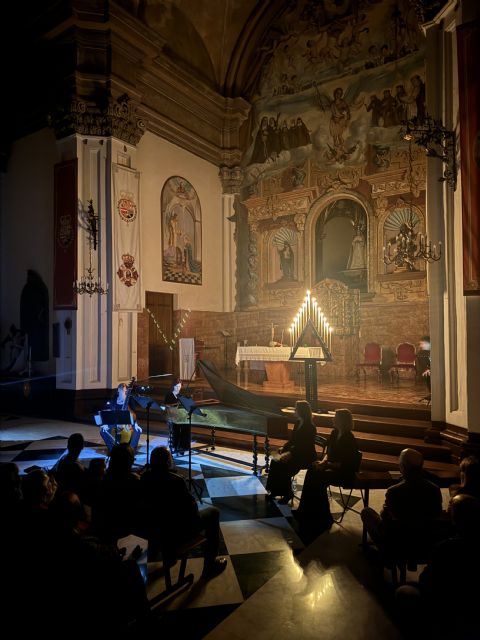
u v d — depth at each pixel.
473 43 6.02
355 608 3.37
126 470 3.70
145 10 12.33
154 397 10.80
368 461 6.84
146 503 3.55
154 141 13.22
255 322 15.29
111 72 11.25
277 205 15.06
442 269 7.02
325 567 3.98
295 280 14.69
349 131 13.79
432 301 7.08
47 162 12.44
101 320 11.33
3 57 12.68
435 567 2.59
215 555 3.91
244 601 3.48
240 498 5.75
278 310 14.88
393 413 8.10
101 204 11.41
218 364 15.09
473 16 6.18
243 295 15.60
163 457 3.68
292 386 10.62
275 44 15.05
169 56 13.29
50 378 11.64
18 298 13.18
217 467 7.03
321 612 3.32
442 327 6.99
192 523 3.59
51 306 12.24
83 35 11.13
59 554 2.57
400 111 12.94
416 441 7.13
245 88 15.66
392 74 13.05
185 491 3.61
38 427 10.20
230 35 14.84
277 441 8.09
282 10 14.88
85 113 11.27
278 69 15.06
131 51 11.74
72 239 11.14
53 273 12.02
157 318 13.35
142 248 12.78
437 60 7.12
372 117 13.41
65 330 11.30
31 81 12.46
